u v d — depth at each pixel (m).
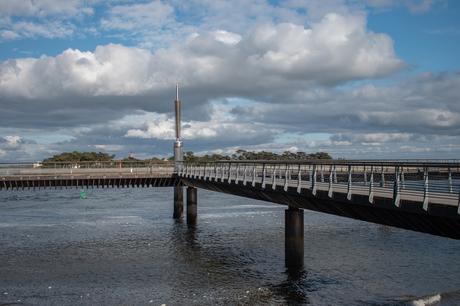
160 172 63.97
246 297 28.31
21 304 27.20
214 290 29.67
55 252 40.09
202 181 51.28
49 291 29.59
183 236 47.34
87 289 29.98
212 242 44.25
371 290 29.62
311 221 56.00
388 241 43.91
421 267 34.88
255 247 41.88
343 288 30.02
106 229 51.41
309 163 35.38
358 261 36.59
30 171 59.38
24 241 44.53
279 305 26.95
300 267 34.03
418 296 28.48
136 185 60.69
